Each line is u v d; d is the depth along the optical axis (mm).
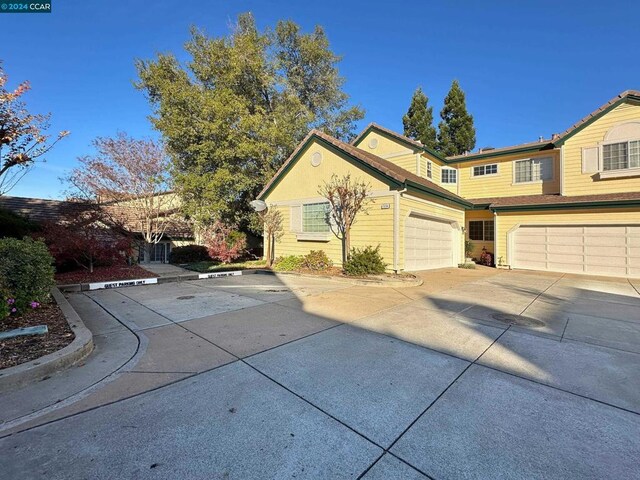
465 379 3258
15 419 2521
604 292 8312
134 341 4391
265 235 14914
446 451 2176
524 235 13789
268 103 19734
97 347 4168
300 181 13469
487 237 16703
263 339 4461
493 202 14922
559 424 2500
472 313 5961
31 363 3266
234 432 2371
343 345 4223
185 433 2359
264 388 3051
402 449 2195
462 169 17688
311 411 2656
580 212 12289
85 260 11367
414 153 15500
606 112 12617
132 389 3033
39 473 1952
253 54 17641
